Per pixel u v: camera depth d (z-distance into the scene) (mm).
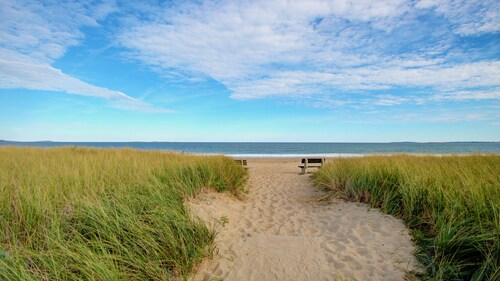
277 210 5930
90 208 3781
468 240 3336
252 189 8195
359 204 5625
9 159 8352
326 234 4449
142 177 5863
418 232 4008
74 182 5121
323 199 6430
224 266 3412
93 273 2607
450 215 4004
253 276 3193
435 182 5043
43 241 3164
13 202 3832
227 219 4930
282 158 24750
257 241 4129
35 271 2549
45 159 8500
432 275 3119
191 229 3883
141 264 3018
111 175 5871
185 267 3240
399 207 4992
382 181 6012
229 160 10609
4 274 2357
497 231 3238
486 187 4430
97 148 15836
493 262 3012
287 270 3312
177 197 5125
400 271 3246
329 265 3439
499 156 9281
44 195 4113
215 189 6547
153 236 3514
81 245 2975
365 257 3604
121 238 3426
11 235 3203
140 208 4230
